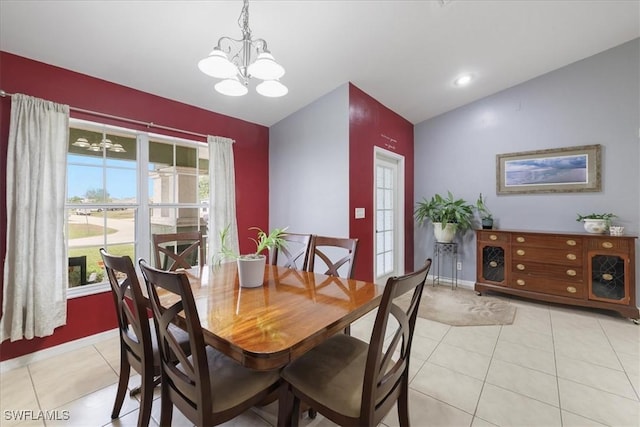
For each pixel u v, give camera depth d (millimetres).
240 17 1863
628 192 3129
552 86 3531
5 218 2053
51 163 2168
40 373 2023
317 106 3424
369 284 1766
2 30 1888
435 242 4457
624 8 2541
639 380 1929
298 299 1483
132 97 2672
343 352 1411
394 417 1631
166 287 1059
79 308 2395
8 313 2037
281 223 3826
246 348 985
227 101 3145
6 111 2045
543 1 2363
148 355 1358
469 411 1658
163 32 2082
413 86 3492
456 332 2693
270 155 3955
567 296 3146
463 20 2453
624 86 3133
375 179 3678
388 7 2176
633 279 2846
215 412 1100
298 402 1302
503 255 3574
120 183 2703
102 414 1637
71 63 2260
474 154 4141
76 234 2479
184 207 3205
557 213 3537
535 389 1849
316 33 2338
